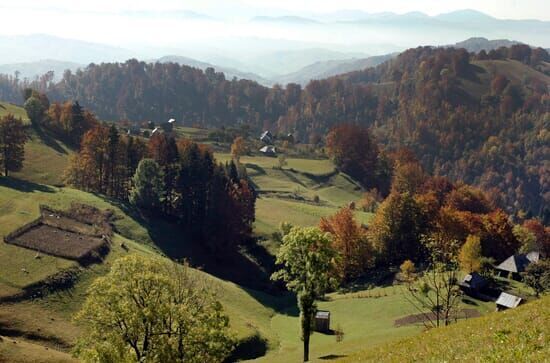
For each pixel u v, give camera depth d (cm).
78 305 6850
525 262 9688
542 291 7844
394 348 3041
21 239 8056
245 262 11906
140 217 11850
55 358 5269
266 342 7275
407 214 11725
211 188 12675
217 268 11394
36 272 7138
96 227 9806
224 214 12231
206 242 12150
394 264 11619
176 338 3853
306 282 4959
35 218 9138
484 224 12075
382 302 8419
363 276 11075
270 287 11131
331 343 6506
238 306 8750
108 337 3662
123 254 8850
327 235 4975
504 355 1995
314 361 4875
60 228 9038
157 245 10925
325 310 8881
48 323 6175
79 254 7988
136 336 3778
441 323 6469
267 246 12756
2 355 4994
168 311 3722
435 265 5650
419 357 2536
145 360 3656
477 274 8369
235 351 6656
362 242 11106
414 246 11644
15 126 12700
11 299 6375
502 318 2883
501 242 11912
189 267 9831
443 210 11950
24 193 10588
